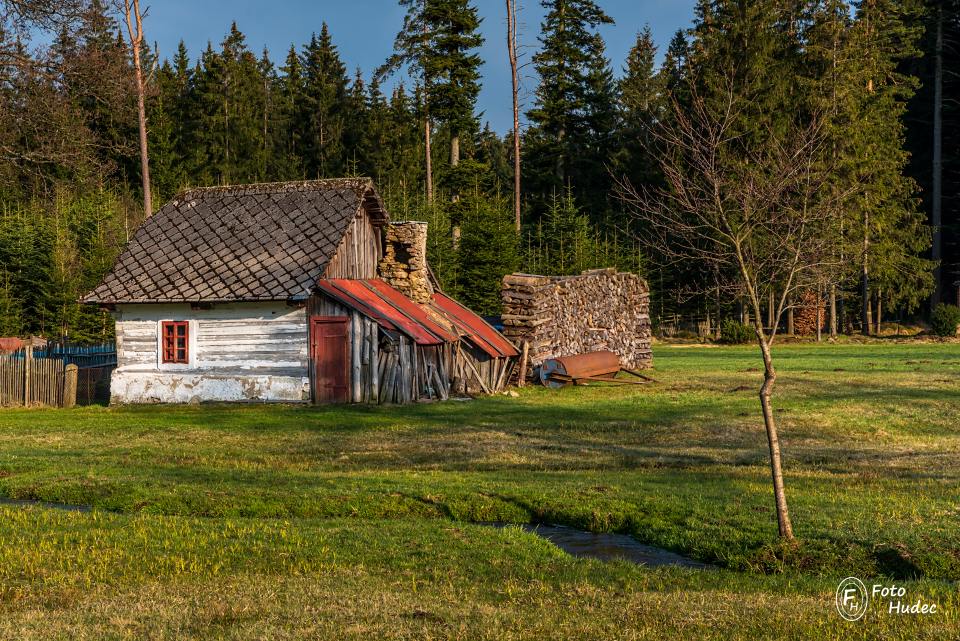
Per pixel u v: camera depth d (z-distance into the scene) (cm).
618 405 2583
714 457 1659
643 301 4216
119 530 1067
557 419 2259
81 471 1464
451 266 5491
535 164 7200
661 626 733
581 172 7575
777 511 995
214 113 8356
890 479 1391
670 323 6900
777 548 965
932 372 3416
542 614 761
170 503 1228
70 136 3178
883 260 5812
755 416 2266
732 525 1065
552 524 1167
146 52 4372
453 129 5859
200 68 8612
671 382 3288
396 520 1151
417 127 8619
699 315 6825
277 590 829
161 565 914
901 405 2412
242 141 8381
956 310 5931
